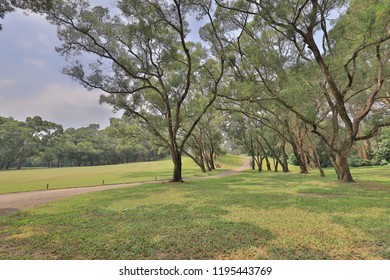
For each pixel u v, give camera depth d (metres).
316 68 15.79
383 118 30.36
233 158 76.69
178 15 16.97
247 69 18.77
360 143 41.72
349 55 14.50
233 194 12.88
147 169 47.62
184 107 23.61
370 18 11.45
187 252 5.08
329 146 17.66
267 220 7.26
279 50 19.80
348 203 9.62
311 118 16.53
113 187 19.05
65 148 85.06
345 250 4.96
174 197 12.32
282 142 35.94
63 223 7.60
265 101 18.97
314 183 17.53
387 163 35.31
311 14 13.66
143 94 22.08
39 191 17.58
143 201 11.31
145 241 5.71
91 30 16.55
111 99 20.77
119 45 18.36
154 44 18.64
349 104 25.98
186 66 20.45
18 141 71.50
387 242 5.30
